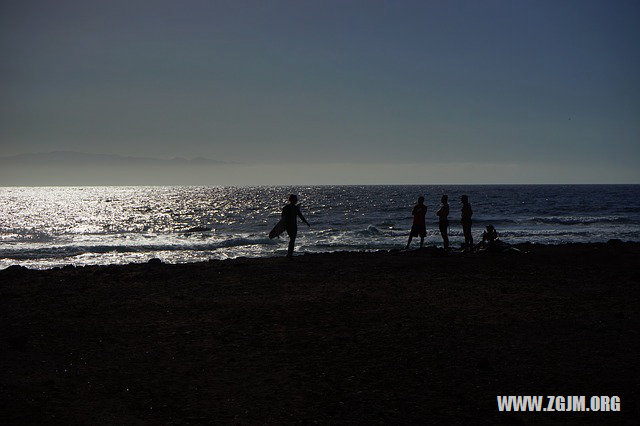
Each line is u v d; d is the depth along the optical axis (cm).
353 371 676
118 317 935
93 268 1558
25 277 1386
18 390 621
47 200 12581
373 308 975
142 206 9406
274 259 1678
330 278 1284
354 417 552
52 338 816
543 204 7738
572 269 1418
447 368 682
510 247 1744
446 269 1412
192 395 609
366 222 4838
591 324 863
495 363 697
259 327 861
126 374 672
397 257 1673
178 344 784
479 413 560
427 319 900
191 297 1086
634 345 758
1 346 779
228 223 5162
